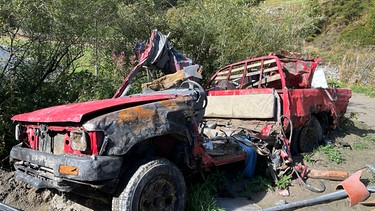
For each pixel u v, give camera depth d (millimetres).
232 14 10109
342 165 6102
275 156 5082
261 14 11461
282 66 6340
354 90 17016
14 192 4312
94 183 3068
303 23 12391
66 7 5793
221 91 6473
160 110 3549
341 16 27859
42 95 5840
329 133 7703
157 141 3768
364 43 24688
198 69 4781
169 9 9250
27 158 3570
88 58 7270
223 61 9297
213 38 9367
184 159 3863
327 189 5020
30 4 5367
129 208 3189
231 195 4598
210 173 4652
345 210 4398
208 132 5586
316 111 6566
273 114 5633
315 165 5980
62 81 6301
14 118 4027
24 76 5668
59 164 3166
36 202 4227
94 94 6402
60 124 3391
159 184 3443
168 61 5125
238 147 4801
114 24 7828
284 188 4852
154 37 5012
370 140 7816
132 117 3316
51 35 5863
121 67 7430
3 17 5113
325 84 8219
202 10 9789
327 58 21078
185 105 3820
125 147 3197
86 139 3123
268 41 10672
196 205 3982
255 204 4402
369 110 12203
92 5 6328
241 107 6055
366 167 6039
